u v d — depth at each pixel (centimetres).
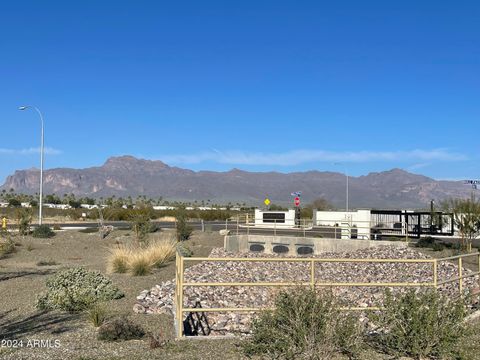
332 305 846
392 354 869
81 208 10950
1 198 14125
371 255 3175
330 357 801
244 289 1848
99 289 1530
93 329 1144
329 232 4628
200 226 5941
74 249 3394
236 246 3834
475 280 2100
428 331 847
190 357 865
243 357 855
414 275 2467
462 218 3466
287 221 5647
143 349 935
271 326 853
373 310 1094
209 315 1477
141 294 1593
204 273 2352
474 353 881
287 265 2806
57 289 1471
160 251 2592
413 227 4375
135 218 3962
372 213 4653
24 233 4191
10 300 1570
